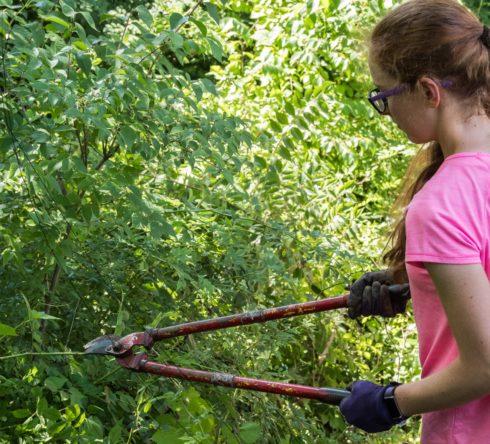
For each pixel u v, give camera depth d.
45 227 2.52
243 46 5.23
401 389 1.70
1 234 2.56
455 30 1.68
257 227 3.37
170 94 2.67
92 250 2.87
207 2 2.74
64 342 2.89
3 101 2.44
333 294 3.79
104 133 2.46
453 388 1.59
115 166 2.73
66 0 2.62
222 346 3.14
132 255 3.01
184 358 2.80
